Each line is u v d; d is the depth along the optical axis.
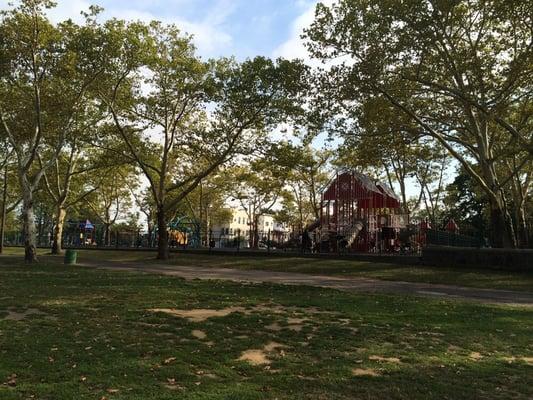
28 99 27.72
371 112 23.67
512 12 20.84
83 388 6.65
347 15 22.16
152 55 27.73
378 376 7.65
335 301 14.58
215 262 29.27
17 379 6.96
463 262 24.58
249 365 8.10
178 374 7.41
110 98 30.14
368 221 36.81
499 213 26.03
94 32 25.59
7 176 45.25
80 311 12.12
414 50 22.41
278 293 16.03
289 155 30.38
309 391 6.88
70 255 28.34
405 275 22.50
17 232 83.88
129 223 77.81
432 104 27.16
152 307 12.85
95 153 39.91
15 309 12.14
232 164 32.88
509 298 16.80
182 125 33.12
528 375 7.95
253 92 28.62
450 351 9.38
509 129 23.33
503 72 22.61
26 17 24.55
